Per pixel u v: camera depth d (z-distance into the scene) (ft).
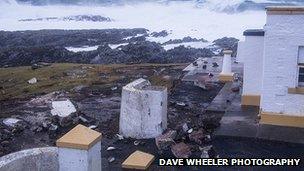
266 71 57.06
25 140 58.34
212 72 93.04
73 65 116.57
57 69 110.01
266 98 57.82
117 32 207.00
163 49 155.33
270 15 55.47
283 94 56.95
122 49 151.43
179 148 51.03
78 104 73.97
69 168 34.71
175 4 289.33
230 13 250.57
